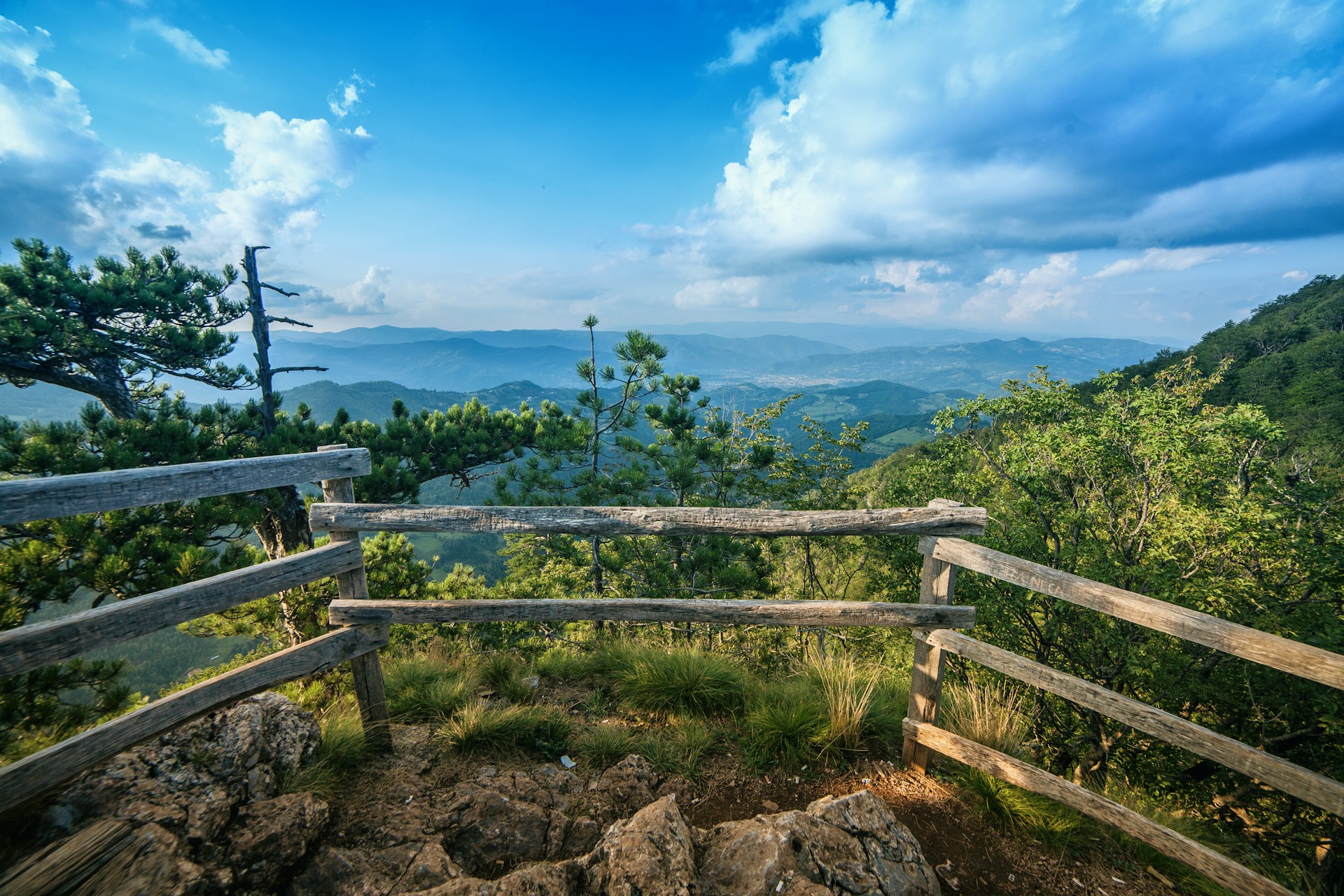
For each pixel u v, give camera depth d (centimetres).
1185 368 1738
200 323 1297
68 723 575
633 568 1169
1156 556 1130
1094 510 1266
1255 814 1029
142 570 814
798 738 316
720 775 304
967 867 246
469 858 233
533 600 288
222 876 191
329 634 278
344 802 260
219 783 230
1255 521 994
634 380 1138
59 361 1130
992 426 1548
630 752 319
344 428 1166
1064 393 1413
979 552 268
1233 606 1030
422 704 355
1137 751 1100
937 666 296
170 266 1284
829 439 1527
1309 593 990
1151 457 1143
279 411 1276
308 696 414
